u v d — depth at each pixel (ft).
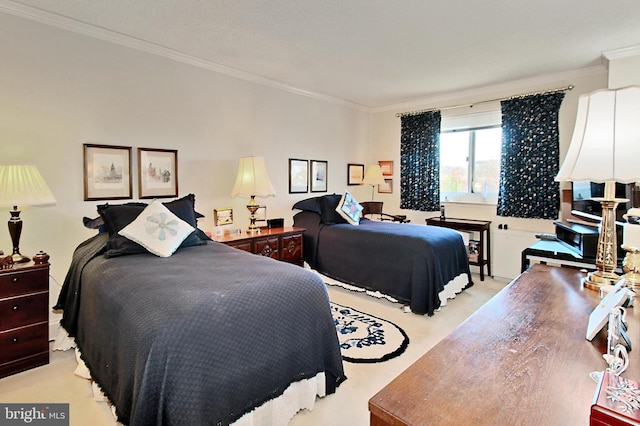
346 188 17.79
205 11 8.36
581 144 4.50
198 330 4.92
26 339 7.68
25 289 7.63
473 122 15.34
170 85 11.07
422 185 16.70
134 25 9.14
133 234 7.99
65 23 8.87
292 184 15.11
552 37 9.63
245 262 7.34
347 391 6.94
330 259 13.24
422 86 14.53
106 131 9.78
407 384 2.75
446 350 3.26
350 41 10.00
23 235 8.63
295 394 6.07
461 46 10.32
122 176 10.12
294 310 6.08
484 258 15.07
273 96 14.15
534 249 9.15
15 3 8.09
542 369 2.93
